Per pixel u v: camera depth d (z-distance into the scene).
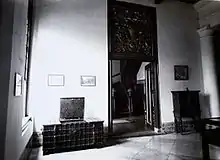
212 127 3.82
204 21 6.12
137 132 5.36
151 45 5.67
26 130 3.08
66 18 4.67
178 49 5.92
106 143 4.30
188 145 3.98
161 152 3.52
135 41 5.49
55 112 4.30
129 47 5.39
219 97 5.79
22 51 2.73
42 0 4.50
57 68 4.45
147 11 5.72
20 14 2.46
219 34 6.14
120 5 5.38
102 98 4.78
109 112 4.86
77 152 3.65
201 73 6.11
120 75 9.27
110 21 5.22
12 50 1.92
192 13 6.29
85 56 4.74
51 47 4.45
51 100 4.31
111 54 5.12
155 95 5.55
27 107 4.12
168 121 5.48
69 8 4.73
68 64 4.55
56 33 4.54
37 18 4.39
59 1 4.66
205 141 3.06
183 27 6.09
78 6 4.83
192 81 5.95
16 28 2.16
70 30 4.67
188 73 5.94
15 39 2.09
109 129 4.80
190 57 6.04
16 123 2.22
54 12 4.58
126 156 3.34
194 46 6.15
